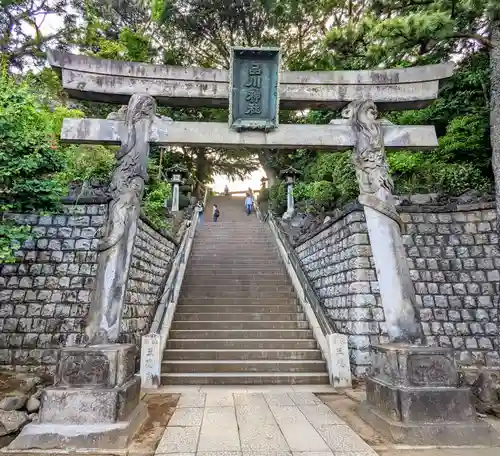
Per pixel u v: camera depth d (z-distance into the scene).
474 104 9.15
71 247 6.74
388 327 4.51
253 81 5.16
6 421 4.03
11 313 6.39
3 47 12.89
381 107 5.46
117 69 4.99
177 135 4.94
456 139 8.58
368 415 4.27
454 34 5.91
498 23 6.12
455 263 6.95
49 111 8.95
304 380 6.24
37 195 5.48
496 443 3.63
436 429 3.65
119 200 4.59
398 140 5.16
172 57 16.75
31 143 5.28
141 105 4.87
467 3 5.50
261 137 5.11
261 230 14.91
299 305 8.66
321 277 8.59
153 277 8.62
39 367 6.12
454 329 6.63
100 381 3.86
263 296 9.20
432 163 8.71
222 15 16.17
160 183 12.92
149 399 5.28
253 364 6.55
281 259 11.54
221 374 6.30
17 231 5.21
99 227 6.84
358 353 6.41
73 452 3.42
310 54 15.23
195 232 14.22
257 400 5.24
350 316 6.88
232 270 10.66
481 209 7.03
